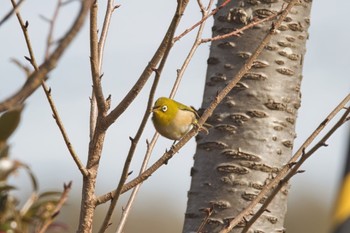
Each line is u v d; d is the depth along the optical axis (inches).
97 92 347.6
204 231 419.2
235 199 422.0
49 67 227.3
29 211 263.0
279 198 427.2
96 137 350.9
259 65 438.9
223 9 452.8
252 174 425.1
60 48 226.5
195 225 427.5
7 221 255.9
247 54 440.8
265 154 429.1
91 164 350.6
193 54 417.4
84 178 349.7
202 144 436.1
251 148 428.5
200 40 415.5
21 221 259.0
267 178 425.7
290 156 438.0
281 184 338.0
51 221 263.9
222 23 451.5
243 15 445.7
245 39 443.2
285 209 432.1
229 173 425.7
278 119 435.2
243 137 430.3
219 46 448.8
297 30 449.1
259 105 434.3
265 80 437.4
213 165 430.0
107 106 352.2
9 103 227.0
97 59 344.5
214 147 432.1
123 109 346.9
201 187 430.6
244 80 437.7
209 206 425.4
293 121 441.1
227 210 421.7
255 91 435.8
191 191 435.5
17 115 254.4
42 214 263.1
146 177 354.9
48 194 269.1
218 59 447.2
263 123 432.1
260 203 421.7
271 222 423.2
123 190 353.4
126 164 320.2
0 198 256.5
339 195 242.8
